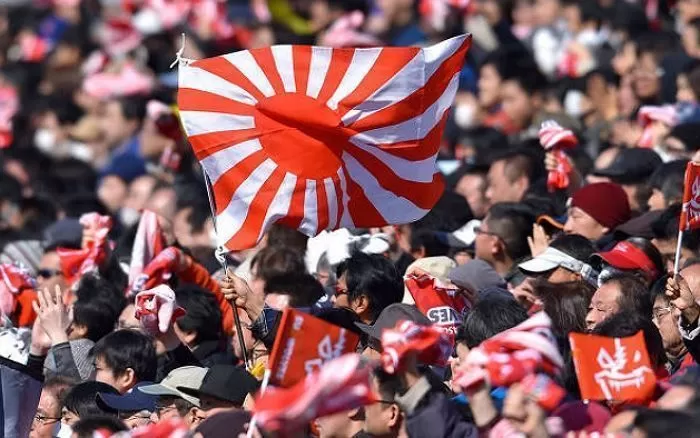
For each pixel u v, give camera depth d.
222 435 24.97
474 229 35.38
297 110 29.45
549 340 22.81
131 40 67.88
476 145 47.66
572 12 55.31
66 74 69.94
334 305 31.59
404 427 24.55
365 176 29.78
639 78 45.56
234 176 29.50
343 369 21.02
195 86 29.61
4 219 49.88
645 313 28.50
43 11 75.50
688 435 21.83
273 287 31.56
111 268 37.34
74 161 60.22
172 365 31.33
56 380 31.11
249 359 31.38
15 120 62.69
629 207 34.34
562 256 31.59
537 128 46.16
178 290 33.62
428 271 31.62
